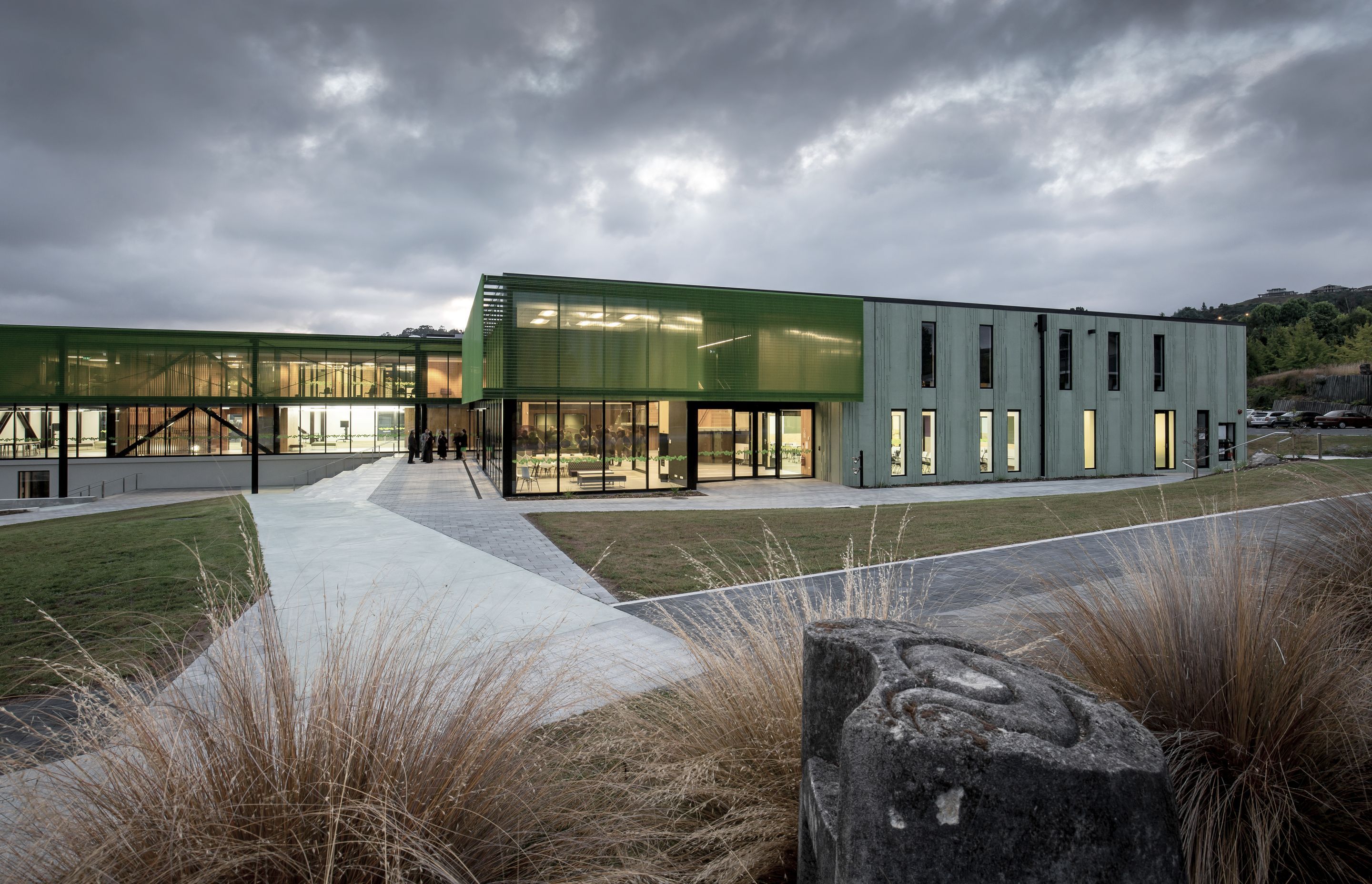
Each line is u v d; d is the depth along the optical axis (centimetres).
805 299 2159
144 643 499
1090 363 2553
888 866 130
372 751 195
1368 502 397
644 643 533
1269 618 248
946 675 162
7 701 388
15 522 1819
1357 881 196
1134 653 257
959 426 2380
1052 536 975
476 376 2264
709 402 2227
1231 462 2428
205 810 179
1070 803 127
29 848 178
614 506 1634
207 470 3114
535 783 224
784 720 246
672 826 227
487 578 795
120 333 2845
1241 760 216
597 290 1891
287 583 755
